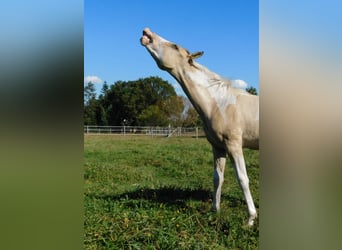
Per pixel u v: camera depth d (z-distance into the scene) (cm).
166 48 402
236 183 561
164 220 394
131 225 385
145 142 933
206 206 436
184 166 686
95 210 423
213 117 392
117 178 621
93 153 818
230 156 394
